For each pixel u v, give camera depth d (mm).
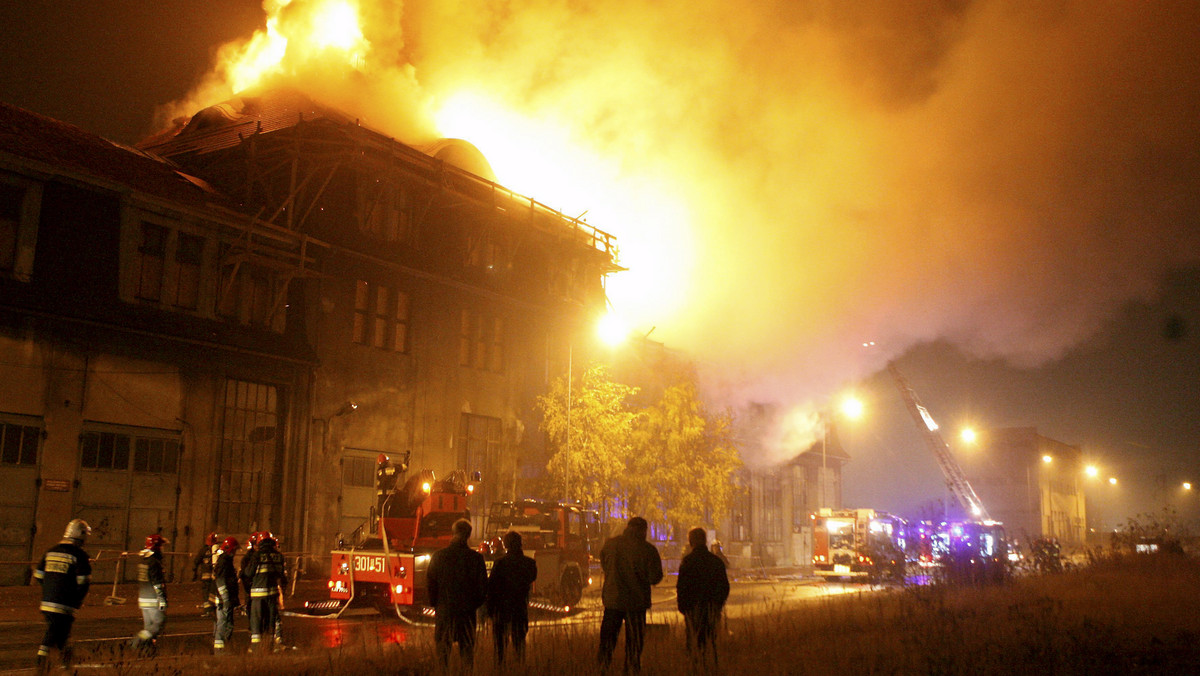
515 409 32344
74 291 20453
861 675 8969
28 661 11453
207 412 22844
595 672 8750
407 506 19734
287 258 25203
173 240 22891
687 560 9648
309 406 25094
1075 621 12719
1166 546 28125
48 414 19672
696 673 8914
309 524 24625
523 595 9453
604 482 30750
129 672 9750
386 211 28484
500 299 31969
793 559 51531
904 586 18062
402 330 28469
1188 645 10883
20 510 19094
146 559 11719
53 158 20688
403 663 9891
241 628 16578
